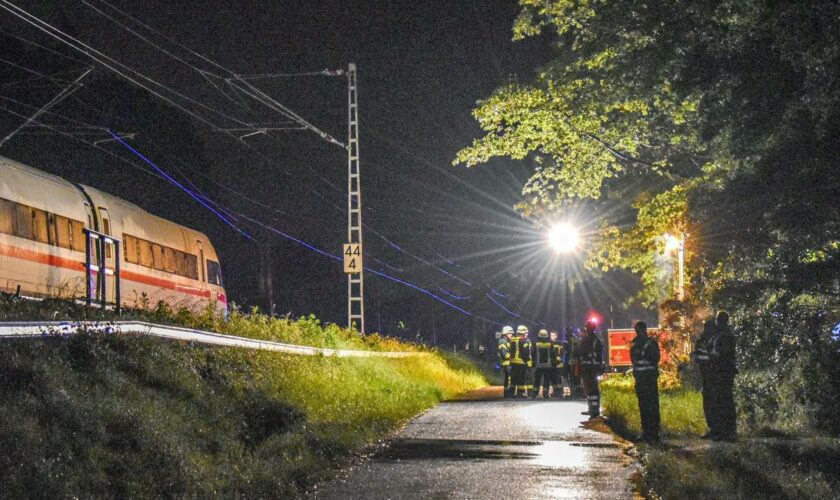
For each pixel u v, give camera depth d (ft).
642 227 78.02
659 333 76.48
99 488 28.81
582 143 73.82
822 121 42.32
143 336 45.44
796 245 49.90
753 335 52.75
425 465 39.81
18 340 37.11
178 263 104.94
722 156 51.47
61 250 76.28
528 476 37.24
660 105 61.31
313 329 86.63
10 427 28.94
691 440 48.19
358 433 46.91
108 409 34.17
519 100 72.28
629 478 37.14
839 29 40.40
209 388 44.83
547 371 87.51
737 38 46.06
